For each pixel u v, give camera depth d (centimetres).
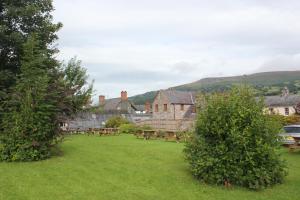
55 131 1919
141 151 2239
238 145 1416
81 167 1688
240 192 1350
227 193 1335
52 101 1895
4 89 2000
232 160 1418
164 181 1491
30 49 1930
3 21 2233
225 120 1462
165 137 3183
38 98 1850
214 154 1455
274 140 1477
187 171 1666
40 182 1407
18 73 2195
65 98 2028
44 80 1873
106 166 1734
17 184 1367
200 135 1528
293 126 2448
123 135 3928
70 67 3228
